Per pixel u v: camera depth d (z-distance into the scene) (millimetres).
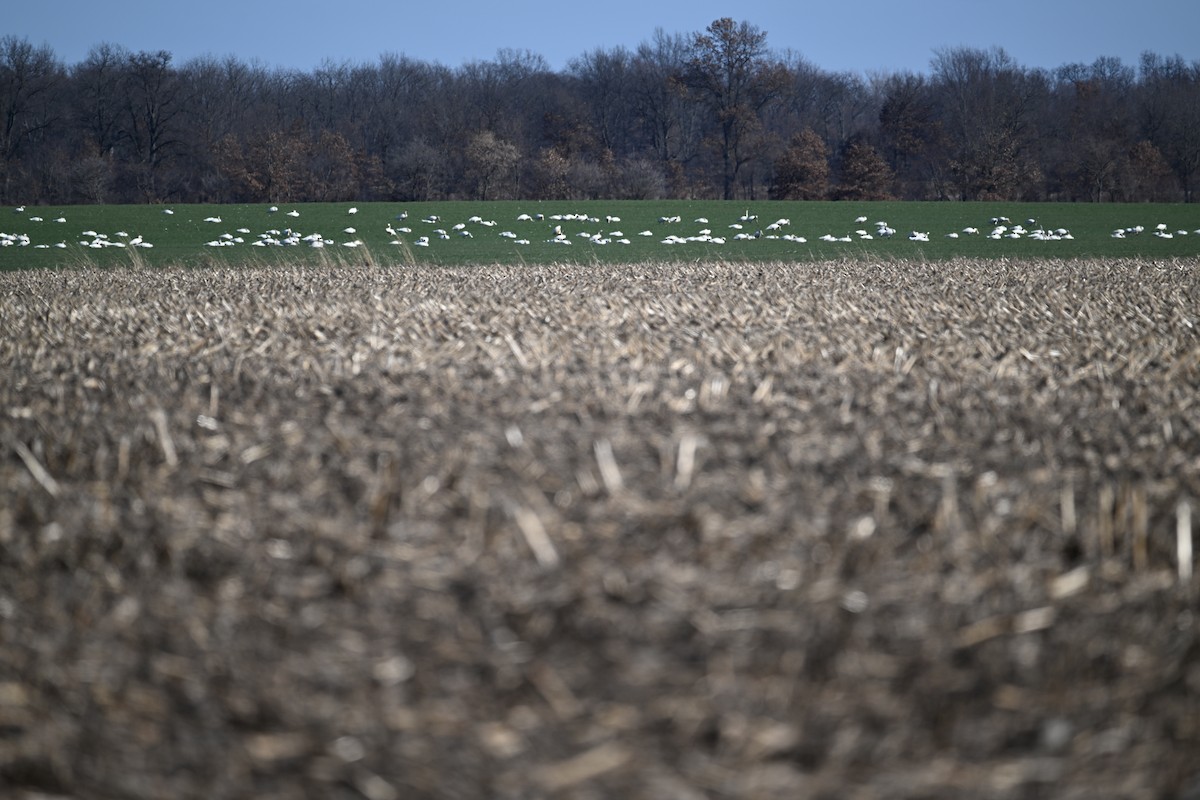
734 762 11703
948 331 37375
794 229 141250
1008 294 53438
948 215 160000
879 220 152625
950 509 17391
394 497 18109
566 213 162125
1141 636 14047
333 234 134125
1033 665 13328
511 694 12812
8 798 11406
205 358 32250
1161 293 54938
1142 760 11727
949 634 13906
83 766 11773
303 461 20297
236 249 115562
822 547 16078
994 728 12211
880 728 12203
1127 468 20062
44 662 13664
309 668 13312
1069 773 11547
